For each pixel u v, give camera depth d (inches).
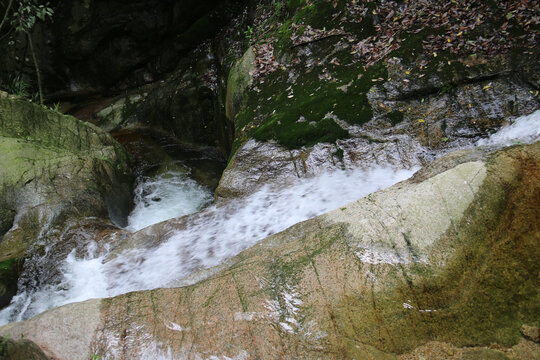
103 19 410.6
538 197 119.8
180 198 301.7
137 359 117.4
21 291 184.9
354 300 118.4
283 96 253.1
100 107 432.1
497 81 204.7
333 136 215.3
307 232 145.9
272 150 222.4
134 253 189.6
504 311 110.3
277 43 283.0
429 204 128.6
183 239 189.0
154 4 400.8
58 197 223.5
